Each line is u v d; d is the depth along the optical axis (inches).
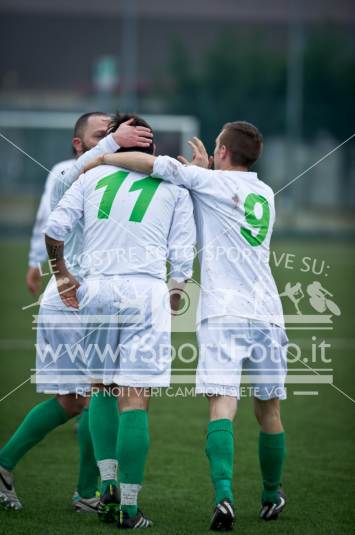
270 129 4485.7
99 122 751.1
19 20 6594.5
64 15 6643.7
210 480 732.0
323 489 713.0
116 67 5792.3
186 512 649.0
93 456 652.1
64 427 928.9
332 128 4493.1
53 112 4626.0
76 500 654.5
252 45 4837.6
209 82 4724.4
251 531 603.5
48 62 6501.0
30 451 825.5
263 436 639.8
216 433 608.7
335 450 836.0
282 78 4662.9
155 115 4520.2
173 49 4953.3
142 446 607.2
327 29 4945.9
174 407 1011.9
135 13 6599.4
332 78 4601.4
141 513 616.4
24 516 634.8
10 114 4010.8
